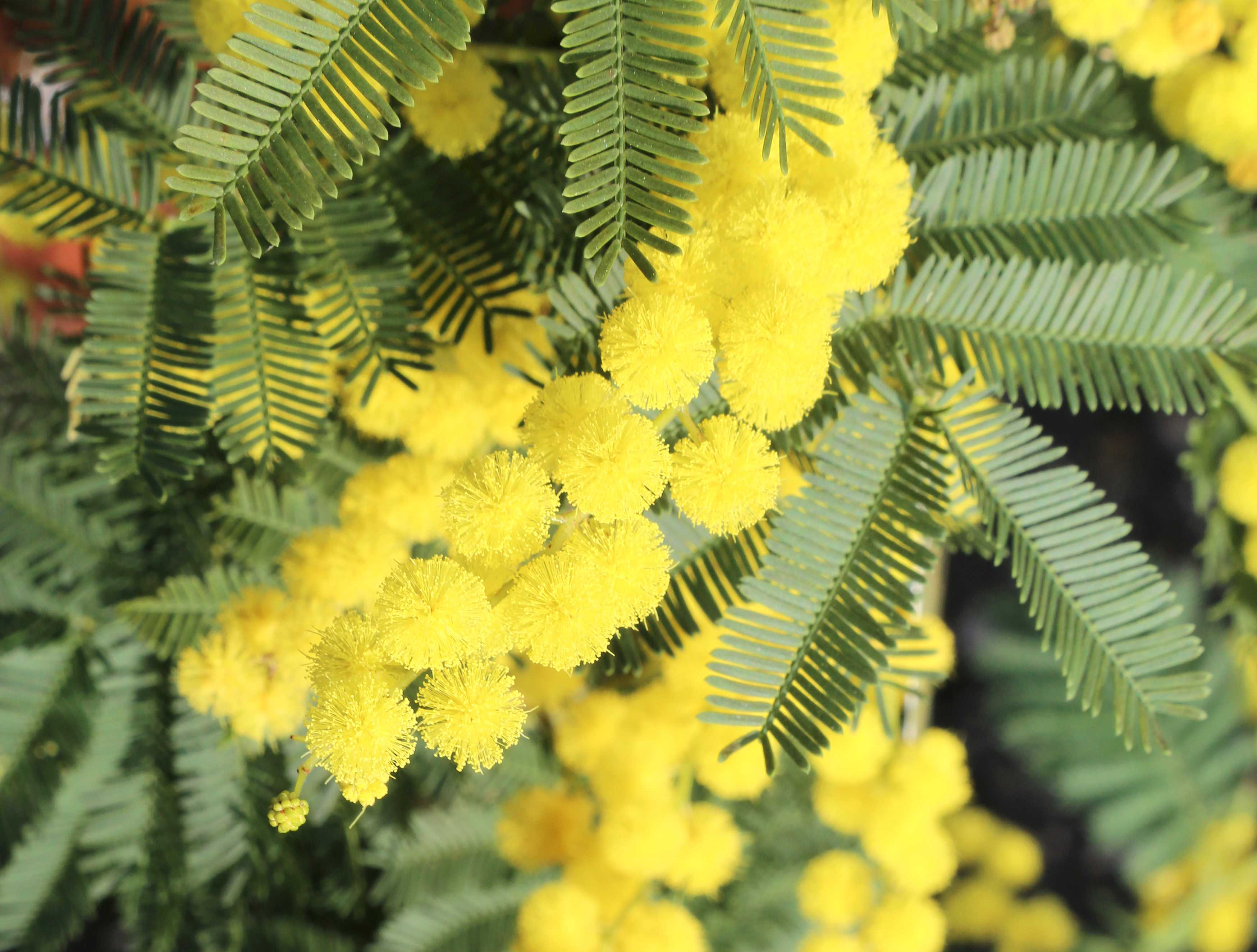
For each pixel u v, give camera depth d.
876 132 0.17
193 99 0.19
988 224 0.18
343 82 0.15
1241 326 0.17
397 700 0.15
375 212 0.18
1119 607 0.17
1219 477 0.21
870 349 0.17
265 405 0.18
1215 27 0.19
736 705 0.16
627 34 0.15
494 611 0.16
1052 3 0.19
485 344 0.18
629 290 0.16
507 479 0.15
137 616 0.19
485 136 0.18
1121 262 0.17
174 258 0.18
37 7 0.18
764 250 0.16
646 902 0.21
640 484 0.15
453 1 0.15
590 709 0.20
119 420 0.17
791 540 0.16
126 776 0.21
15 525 0.21
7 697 0.20
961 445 0.17
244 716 0.18
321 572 0.18
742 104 0.15
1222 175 0.20
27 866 0.21
